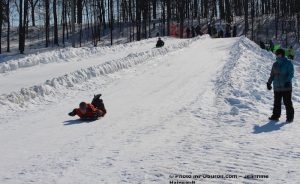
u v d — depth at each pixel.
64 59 30.30
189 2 81.75
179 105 13.63
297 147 8.12
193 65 24.28
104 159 7.84
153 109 13.23
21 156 8.44
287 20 82.00
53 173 7.10
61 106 14.51
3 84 20.20
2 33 70.69
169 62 25.94
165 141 9.14
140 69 23.31
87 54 33.06
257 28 77.50
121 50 35.91
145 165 7.27
